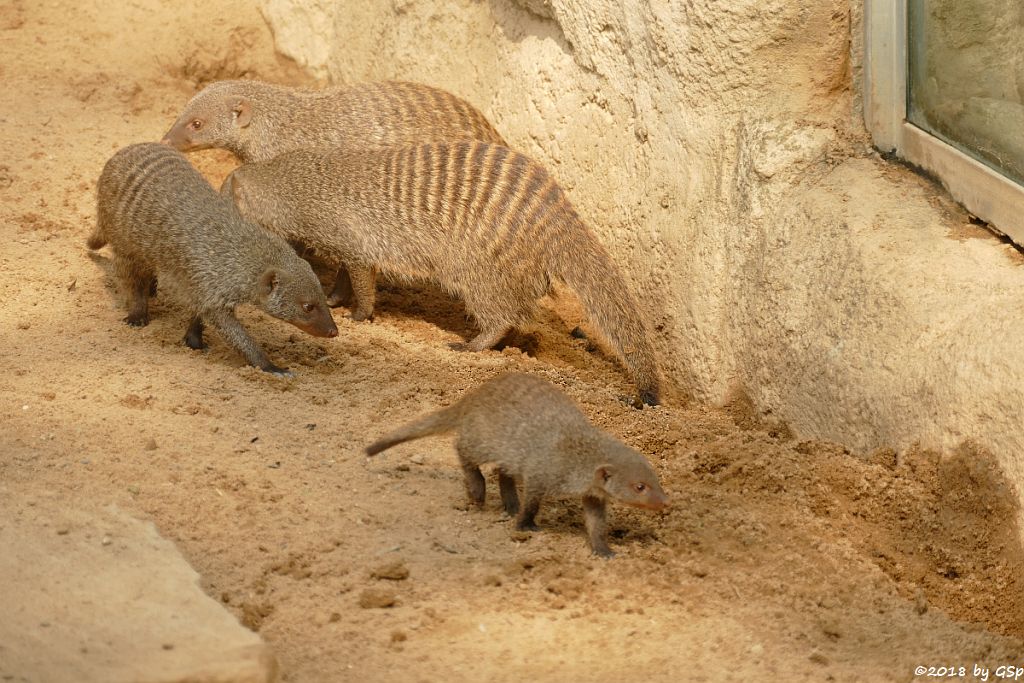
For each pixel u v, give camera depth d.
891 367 9.23
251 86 13.85
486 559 7.99
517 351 12.43
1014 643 7.75
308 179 12.53
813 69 10.77
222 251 10.80
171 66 17.02
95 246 12.43
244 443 9.29
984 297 8.90
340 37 16.70
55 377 10.02
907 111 10.47
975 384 8.51
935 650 7.52
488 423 8.28
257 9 17.73
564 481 8.00
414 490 8.87
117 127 15.49
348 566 7.77
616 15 11.97
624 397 11.60
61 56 16.62
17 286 11.81
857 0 10.56
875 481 8.99
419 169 12.34
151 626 6.60
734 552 8.27
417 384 10.80
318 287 10.97
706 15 10.70
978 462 8.48
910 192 10.27
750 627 7.46
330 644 6.98
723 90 10.90
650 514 8.72
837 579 8.12
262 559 7.79
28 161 14.40
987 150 9.51
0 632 6.38
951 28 9.65
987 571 8.37
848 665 7.20
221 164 15.54
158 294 12.24
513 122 14.03
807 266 10.14
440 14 14.96
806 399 10.14
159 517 8.06
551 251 11.95
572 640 7.14
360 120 13.55
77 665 6.14
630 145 12.21
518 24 13.84
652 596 7.68
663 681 6.77
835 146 10.68
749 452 9.55
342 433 9.70
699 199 11.23
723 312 11.12
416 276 12.65
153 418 9.46
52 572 7.05
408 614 7.29
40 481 8.22
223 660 6.25
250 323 11.92
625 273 12.49
